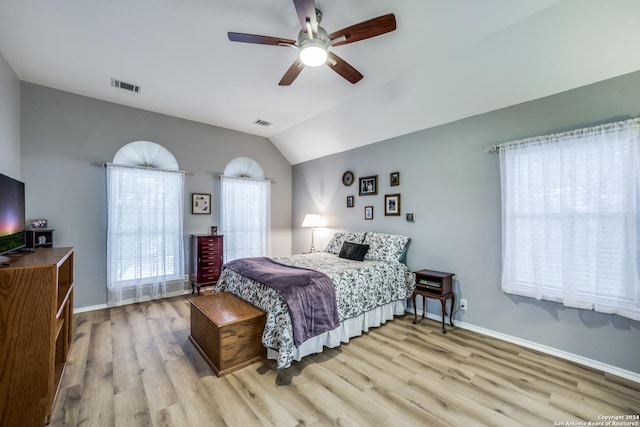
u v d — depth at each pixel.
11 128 2.94
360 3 1.99
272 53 2.66
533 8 2.05
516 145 2.74
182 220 4.38
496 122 2.95
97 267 3.71
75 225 3.57
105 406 1.82
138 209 3.96
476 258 3.10
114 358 2.44
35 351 1.62
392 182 3.98
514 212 2.76
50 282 1.67
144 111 4.08
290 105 3.90
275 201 5.68
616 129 2.18
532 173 2.64
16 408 1.57
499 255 2.93
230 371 2.23
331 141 4.75
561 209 2.44
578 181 2.37
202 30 2.32
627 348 2.19
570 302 2.38
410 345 2.75
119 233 3.80
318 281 2.60
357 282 2.96
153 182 4.09
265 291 2.53
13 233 2.04
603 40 2.09
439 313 3.41
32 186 3.29
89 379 2.12
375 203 4.25
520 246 2.71
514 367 2.34
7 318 1.56
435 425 1.68
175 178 4.30
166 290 4.24
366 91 3.45
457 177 3.28
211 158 4.76
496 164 2.96
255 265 3.14
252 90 3.44
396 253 3.62
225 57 2.73
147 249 4.03
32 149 3.29
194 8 2.07
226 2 2.01
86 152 3.65
